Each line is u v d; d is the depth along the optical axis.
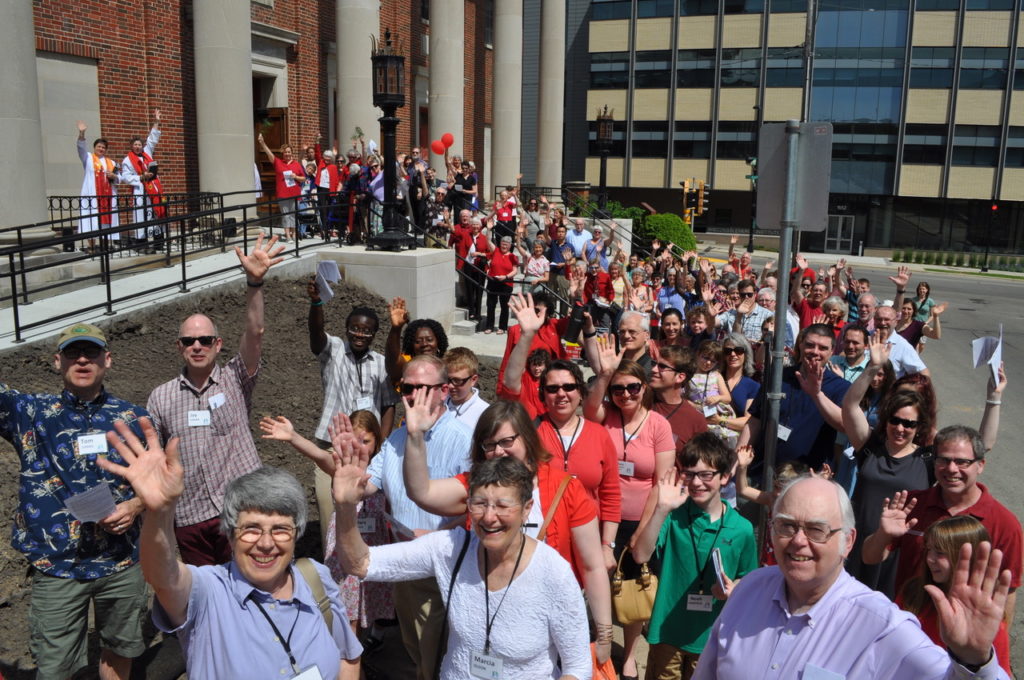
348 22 16.94
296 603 2.74
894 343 7.24
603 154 28.77
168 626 2.60
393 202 12.43
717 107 53.88
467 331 13.12
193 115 15.39
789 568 2.46
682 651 4.14
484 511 2.65
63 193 12.92
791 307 11.43
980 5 48.00
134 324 8.94
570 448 4.17
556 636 2.77
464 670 2.81
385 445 4.20
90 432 3.83
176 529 4.50
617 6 55.12
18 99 9.96
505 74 24.19
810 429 5.58
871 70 50.59
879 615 2.37
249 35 14.10
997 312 27.02
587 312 5.08
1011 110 48.50
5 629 4.68
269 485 2.65
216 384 4.54
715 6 52.81
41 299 9.33
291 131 18.11
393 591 4.10
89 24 13.20
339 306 11.41
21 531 3.76
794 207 4.77
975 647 2.18
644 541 4.03
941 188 50.38
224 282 10.34
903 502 3.62
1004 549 3.81
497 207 18.08
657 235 31.62
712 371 6.47
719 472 3.97
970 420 11.84
